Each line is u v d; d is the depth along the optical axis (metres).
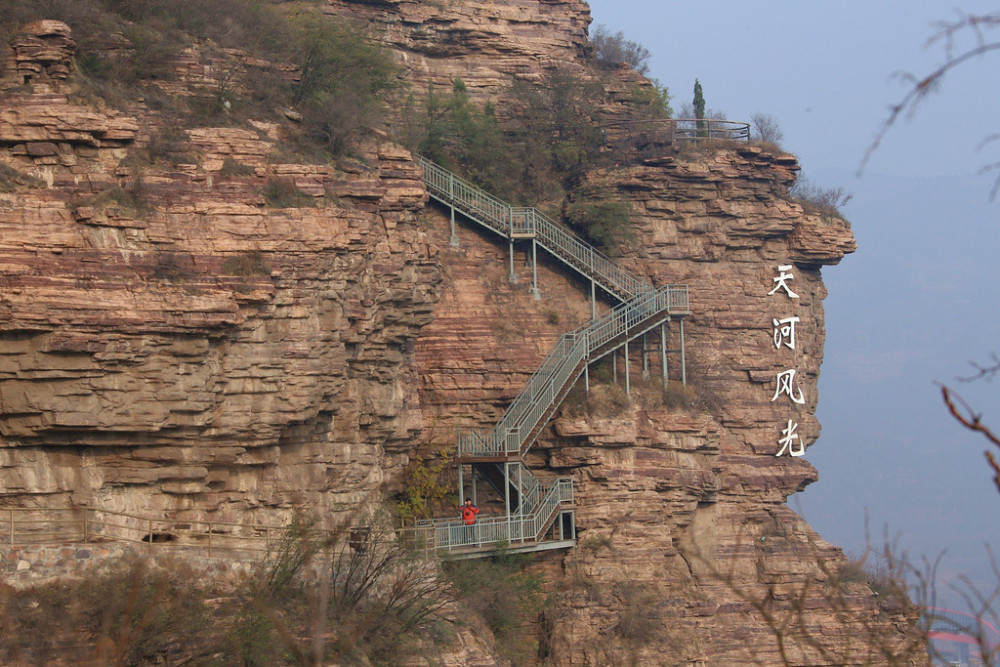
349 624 35.84
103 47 41.53
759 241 65.06
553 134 66.50
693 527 60.00
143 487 37.72
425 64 67.81
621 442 57.28
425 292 49.34
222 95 43.22
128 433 37.00
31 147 37.22
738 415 62.81
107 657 29.56
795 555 60.97
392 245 47.22
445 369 57.47
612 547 56.53
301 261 40.72
